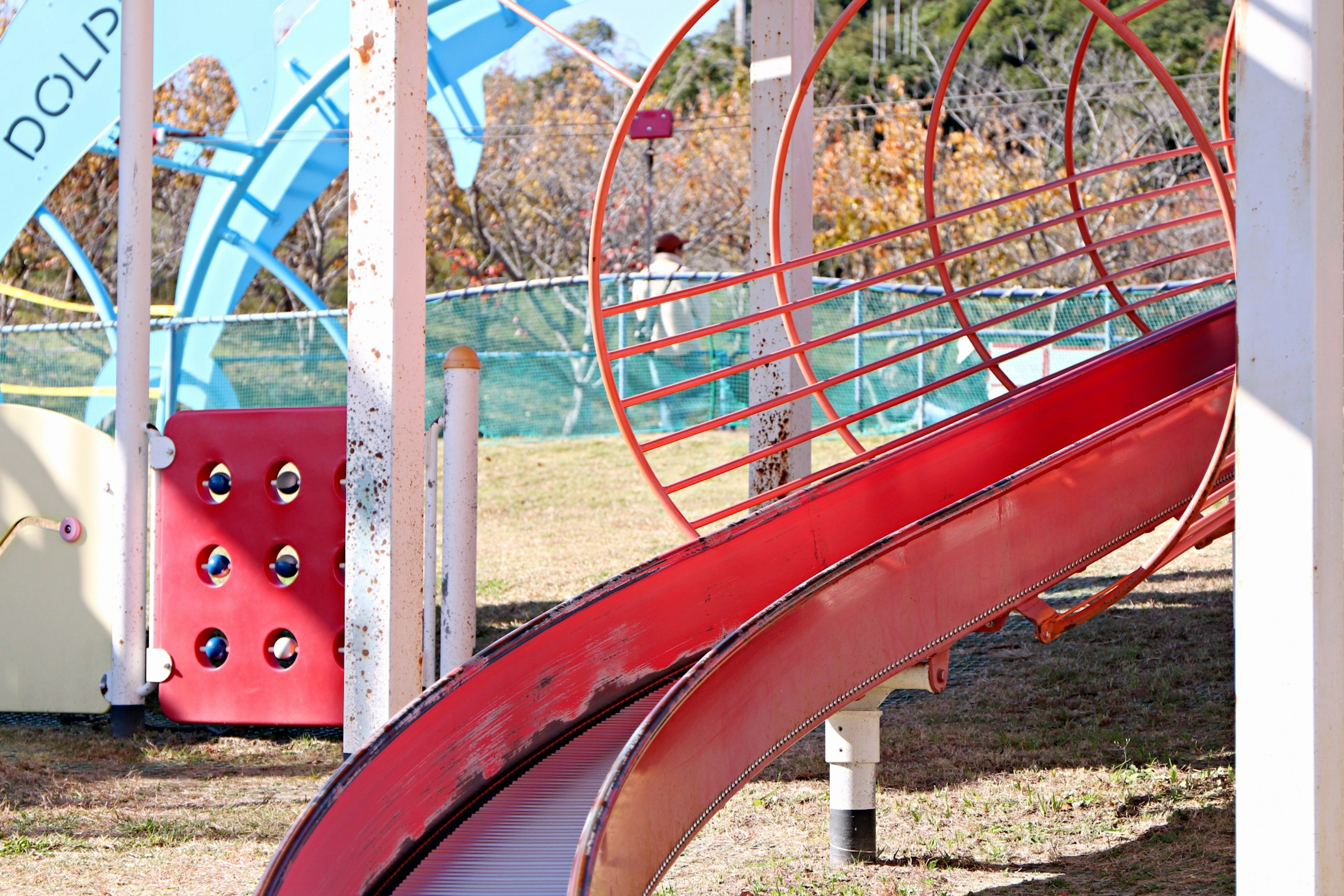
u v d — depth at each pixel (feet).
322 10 50.93
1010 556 13.21
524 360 56.34
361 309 14.83
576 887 9.07
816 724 11.77
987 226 87.97
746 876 14.21
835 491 15.88
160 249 100.12
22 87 43.52
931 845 15.15
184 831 16.06
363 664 14.84
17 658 22.50
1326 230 9.13
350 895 10.92
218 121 90.94
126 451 21.56
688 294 15.87
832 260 90.07
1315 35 9.05
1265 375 9.32
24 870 14.48
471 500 19.19
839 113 96.48
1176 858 14.34
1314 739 9.05
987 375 53.93
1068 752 18.71
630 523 38.63
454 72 46.32
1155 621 25.66
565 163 98.07
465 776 12.35
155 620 21.63
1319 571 9.09
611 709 14.05
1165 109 90.74
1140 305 19.61
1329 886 9.07
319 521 21.06
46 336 63.21
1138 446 14.28
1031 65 96.68
